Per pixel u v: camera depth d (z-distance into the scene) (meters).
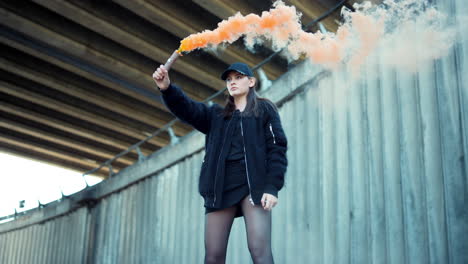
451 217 3.82
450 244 3.81
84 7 6.29
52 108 8.69
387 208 4.37
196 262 6.72
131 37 6.78
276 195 2.38
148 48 7.02
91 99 8.43
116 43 7.38
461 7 4.11
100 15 6.45
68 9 6.21
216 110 2.71
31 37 6.89
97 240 9.14
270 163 2.45
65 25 6.82
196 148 7.29
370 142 4.68
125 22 6.72
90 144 10.31
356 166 4.77
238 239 5.96
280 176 2.42
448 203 3.86
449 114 4.01
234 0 6.18
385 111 4.60
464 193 3.78
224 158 2.47
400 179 4.35
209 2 6.05
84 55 7.11
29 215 11.34
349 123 4.96
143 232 8.02
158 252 7.54
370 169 4.62
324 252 4.85
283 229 5.40
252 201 2.37
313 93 5.48
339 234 4.75
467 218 3.73
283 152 2.49
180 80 8.05
